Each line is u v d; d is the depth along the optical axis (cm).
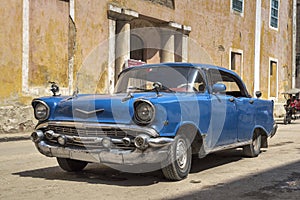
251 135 779
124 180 588
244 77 2430
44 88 1330
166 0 1816
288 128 1734
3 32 1212
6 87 1223
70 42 1412
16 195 504
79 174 631
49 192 519
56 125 561
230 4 2277
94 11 1499
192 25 1973
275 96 2783
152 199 488
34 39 1300
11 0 1229
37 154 856
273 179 612
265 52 2653
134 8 1655
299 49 3647
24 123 1267
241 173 655
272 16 2738
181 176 575
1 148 966
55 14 1363
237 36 2345
